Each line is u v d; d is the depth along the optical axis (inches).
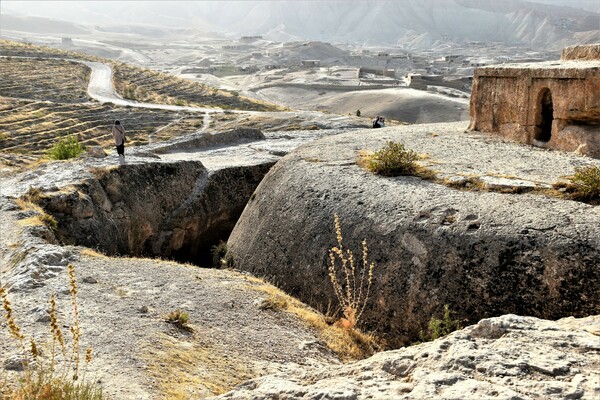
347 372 268.7
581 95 752.3
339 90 7480.3
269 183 839.1
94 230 781.3
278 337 443.2
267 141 1407.5
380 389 232.7
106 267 555.5
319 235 650.8
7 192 814.5
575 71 754.2
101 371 323.9
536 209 538.3
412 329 527.2
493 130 927.0
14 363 319.6
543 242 490.0
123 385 308.2
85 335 377.4
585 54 920.3
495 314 487.2
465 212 558.3
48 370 312.8
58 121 3435.0
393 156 709.9
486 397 208.4
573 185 572.1
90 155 1067.9
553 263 475.5
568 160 721.0
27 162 1560.0
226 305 487.8
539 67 817.5
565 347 253.6
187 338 399.5
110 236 812.0
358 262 592.1
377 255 578.6
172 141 1289.4
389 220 593.9
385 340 538.9
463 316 501.7
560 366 231.1
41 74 5196.9
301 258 658.2
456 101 6181.1
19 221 679.1
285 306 522.6
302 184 746.2
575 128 774.5
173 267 592.4
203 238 991.6
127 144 2758.4
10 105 3747.5
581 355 244.1
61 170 915.4
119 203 871.1
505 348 251.9
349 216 636.7
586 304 453.1
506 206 553.6
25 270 507.5
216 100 5305.1
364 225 612.1
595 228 489.1
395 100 6250.0
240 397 246.5
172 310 453.1
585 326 283.0
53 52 6786.4
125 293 481.1
